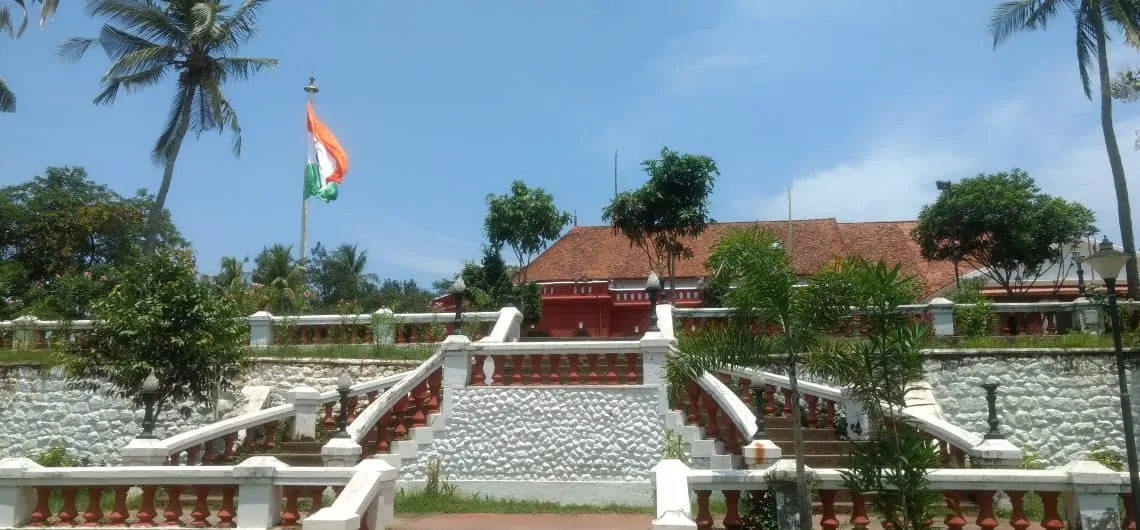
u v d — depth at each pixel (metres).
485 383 14.23
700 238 39.53
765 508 7.95
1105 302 17.86
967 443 11.11
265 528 8.73
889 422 8.23
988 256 28.75
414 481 13.09
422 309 36.62
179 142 28.20
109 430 16.97
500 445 13.23
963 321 18.02
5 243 33.66
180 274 14.57
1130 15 24.00
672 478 7.97
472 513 11.48
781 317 8.21
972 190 28.75
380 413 13.18
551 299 32.84
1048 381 15.78
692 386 13.14
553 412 13.30
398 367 17.83
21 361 17.75
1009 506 10.84
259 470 8.85
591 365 14.10
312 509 9.04
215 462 12.79
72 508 9.27
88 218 34.47
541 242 30.98
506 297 29.41
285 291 24.91
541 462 13.06
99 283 21.31
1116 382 15.59
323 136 37.41
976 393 15.87
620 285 37.50
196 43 28.17
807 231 39.56
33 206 34.59
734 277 8.49
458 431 13.37
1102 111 23.81
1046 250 27.86
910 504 7.63
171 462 11.75
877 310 8.03
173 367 13.98
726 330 8.50
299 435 14.11
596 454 12.96
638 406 13.09
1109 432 15.40
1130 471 7.73
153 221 27.41
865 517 7.98
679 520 7.31
